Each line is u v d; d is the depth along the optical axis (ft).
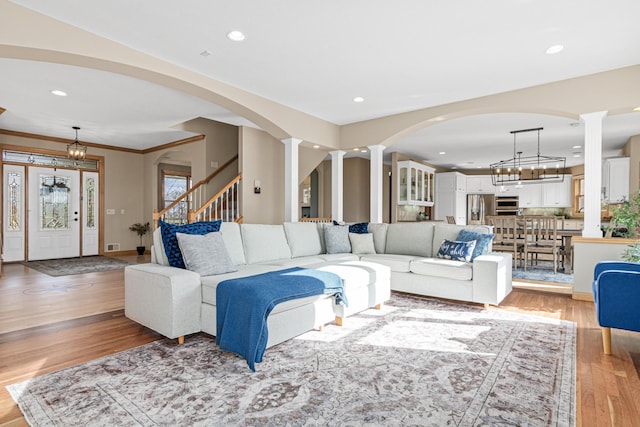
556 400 6.06
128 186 27.17
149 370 7.16
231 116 17.92
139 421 5.41
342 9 8.57
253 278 8.65
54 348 8.34
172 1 8.20
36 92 14.35
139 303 9.34
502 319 10.61
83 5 8.37
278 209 21.38
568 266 19.08
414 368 7.27
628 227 12.10
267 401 5.99
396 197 26.91
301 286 8.37
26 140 22.20
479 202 33.37
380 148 18.62
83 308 11.84
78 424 5.33
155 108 16.57
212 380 6.73
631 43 10.24
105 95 14.74
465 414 5.63
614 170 21.63
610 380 6.81
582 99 12.65
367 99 15.39
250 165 19.75
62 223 24.29
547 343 8.69
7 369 7.21
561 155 27.43
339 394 6.23
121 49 10.27
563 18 8.95
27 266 20.61
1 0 8.20
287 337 8.28
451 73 12.52
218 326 8.13
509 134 21.15
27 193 22.82
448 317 10.78
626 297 7.66
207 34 9.78
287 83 13.53
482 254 12.95
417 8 8.53
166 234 9.97
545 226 18.62
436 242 14.43
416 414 5.62
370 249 15.46
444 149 25.94
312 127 17.93
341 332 9.39
